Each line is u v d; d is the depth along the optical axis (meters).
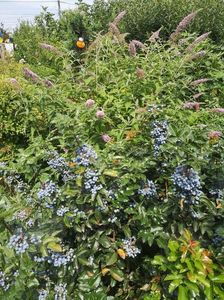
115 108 1.17
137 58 1.43
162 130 0.80
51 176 0.83
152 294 0.71
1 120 1.28
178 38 1.79
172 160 0.77
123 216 0.76
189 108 1.22
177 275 0.64
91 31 2.47
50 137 1.08
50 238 0.67
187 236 0.67
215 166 0.78
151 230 0.73
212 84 1.48
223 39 2.00
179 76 1.37
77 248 0.73
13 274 0.69
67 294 0.70
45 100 1.21
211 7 2.03
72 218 0.71
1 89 1.29
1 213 0.70
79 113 1.09
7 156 1.28
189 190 0.69
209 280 0.64
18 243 0.66
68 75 1.42
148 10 2.15
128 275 0.77
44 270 0.71
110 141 0.99
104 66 1.40
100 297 0.70
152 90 1.25
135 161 0.79
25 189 0.88
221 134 0.87
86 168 0.73
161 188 0.81
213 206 0.71
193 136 0.85
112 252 0.73
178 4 2.09
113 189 0.74
